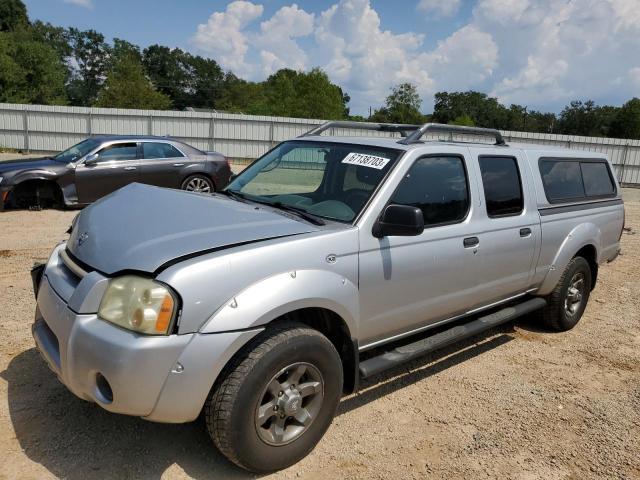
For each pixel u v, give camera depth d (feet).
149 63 401.70
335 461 10.14
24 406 11.14
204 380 8.36
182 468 9.58
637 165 94.79
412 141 12.60
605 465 10.62
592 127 337.72
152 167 35.55
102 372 8.11
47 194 33.91
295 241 9.61
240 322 8.53
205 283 8.39
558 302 17.19
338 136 14.14
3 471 9.12
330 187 12.17
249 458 9.00
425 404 12.61
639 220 46.57
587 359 15.85
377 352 13.30
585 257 18.66
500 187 14.38
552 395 13.43
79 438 10.20
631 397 13.55
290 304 9.13
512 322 18.85
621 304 21.57
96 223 10.22
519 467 10.39
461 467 10.26
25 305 16.80
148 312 8.09
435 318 12.89
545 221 15.72
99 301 8.53
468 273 13.09
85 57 347.36
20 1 281.13
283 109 215.92
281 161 13.87
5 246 24.45
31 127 89.45
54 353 9.20
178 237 9.14
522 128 389.19
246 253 8.94
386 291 11.13
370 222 10.84
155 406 8.19
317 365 9.68
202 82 417.28
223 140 94.32
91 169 33.71
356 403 12.47
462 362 15.23
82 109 89.61
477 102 391.24
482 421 11.98
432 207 12.30
